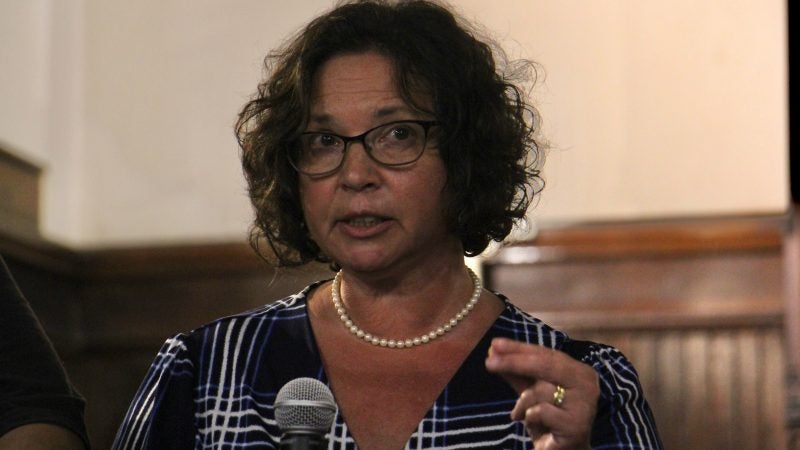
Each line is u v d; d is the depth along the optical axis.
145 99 19.66
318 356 6.73
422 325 6.83
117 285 18.55
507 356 5.71
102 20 19.83
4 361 6.32
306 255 7.24
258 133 7.02
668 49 18.36
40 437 6.11
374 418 6.52
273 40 19.36
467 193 6.76
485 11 18.64
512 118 7.08
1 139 19.28
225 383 6.67
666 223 17.41
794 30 17.72
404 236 6.62
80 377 18.34
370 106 6.64
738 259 17.03
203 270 18.41
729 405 16.50
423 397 6.57
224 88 19.50
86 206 19.56
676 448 16.55
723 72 18.19
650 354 16.88
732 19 18.22
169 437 6.57
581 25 18.52
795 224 17.00
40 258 17.84
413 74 6.69
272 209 7.11
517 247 17.52
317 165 6.73
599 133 18.36
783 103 18.00
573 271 17.41
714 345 16.72
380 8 6.94
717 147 18.12
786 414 16.00
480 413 6.50
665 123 18.27
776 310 16.73
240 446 6.48
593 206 18.23
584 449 5.80
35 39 19.86
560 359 5.75
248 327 6.89
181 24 19.66
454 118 6.71
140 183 19.56
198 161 19.47
